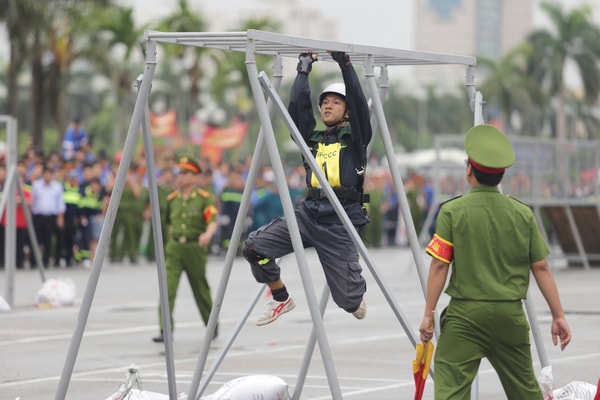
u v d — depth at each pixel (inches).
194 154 3774.6
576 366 969.5
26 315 1376.7
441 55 713.0
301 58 685.9
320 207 675.4
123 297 1609.3
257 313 1398.9
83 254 2256.4
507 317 567.5
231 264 670.5
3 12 3275.1
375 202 3169.3
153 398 711.7
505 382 583.8
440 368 574.9
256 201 2620.6
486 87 5767.7
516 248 572.4
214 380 920.3
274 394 714.2
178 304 1514.5
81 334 637.9
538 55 5674.2
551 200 2066.9
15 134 1430.9
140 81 639.1
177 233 1138.7
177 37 629.0
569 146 2097.7
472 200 577.6
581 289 1704.0
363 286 682.2
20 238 2124.8
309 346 746.2
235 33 616.7
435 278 574.9
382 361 1016.2
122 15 3543.3
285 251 685.9
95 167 2269.9
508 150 578.9
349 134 679.7
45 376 940.6
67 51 3412.9
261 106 616.7
